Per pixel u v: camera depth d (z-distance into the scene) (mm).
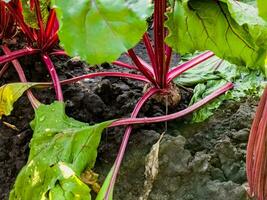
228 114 813
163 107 827
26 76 910
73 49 620
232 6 681
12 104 813
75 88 862
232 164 752
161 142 767
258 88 833
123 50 619
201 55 844
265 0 573
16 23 957
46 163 731
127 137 773
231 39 726
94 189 756
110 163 794
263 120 605
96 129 748
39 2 861
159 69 796
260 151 617
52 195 701
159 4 734
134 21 622
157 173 755
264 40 688
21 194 738
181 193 748
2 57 879
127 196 769
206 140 790
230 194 724
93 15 625
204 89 854
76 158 731
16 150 841
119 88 848
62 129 753
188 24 708
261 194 635
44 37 890
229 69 875
